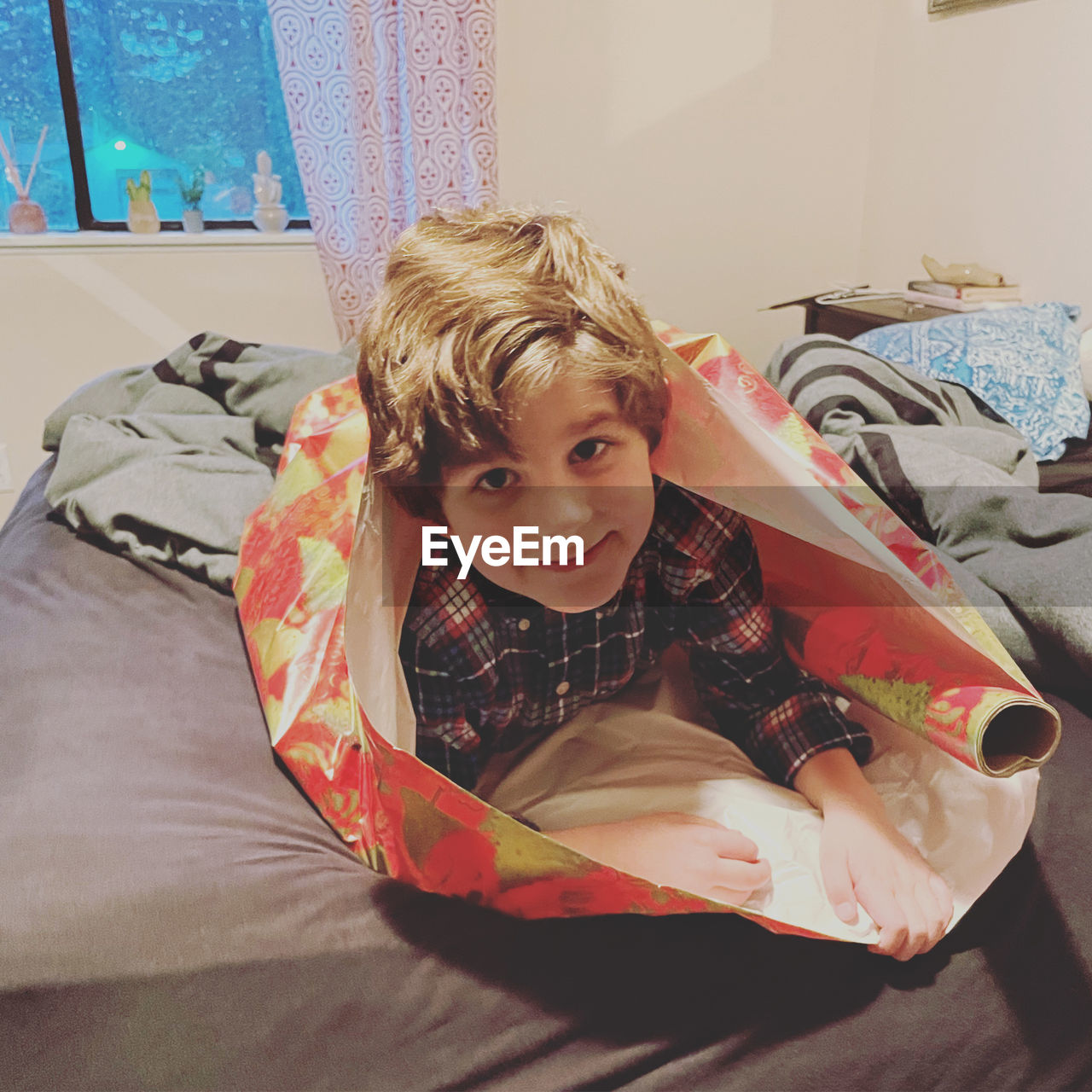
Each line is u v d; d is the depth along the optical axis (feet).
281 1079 1.99
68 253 8.07
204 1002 2.09
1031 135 7.33
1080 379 5.46
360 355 2.08
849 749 2.58
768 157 9.39
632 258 9.40
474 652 2.39
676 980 2.10
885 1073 1.97
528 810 2.58
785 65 9.14
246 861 2.46
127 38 8.31
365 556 1.99
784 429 2.63
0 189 8.46
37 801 2.64
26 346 8.23
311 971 2.14
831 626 2.64
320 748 2.73
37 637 3.57
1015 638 3.04
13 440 8.42
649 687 3.06
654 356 2.01
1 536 4.69
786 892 2.25
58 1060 2.05
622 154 9.06
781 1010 2.05
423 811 2.03
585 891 2.06
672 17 8.76
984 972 2.11
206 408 5.29
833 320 8.11
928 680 2.30
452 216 2.25
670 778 2.65
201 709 3.19
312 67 7.82
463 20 7.84
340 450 3.64
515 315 1.84
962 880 2.26
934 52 8.39
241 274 8.47
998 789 2.34
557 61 8.68
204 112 8.65
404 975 2.13
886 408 4.71
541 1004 2.07
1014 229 7.60
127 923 2.23
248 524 3.91
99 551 4.25
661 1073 1.98
